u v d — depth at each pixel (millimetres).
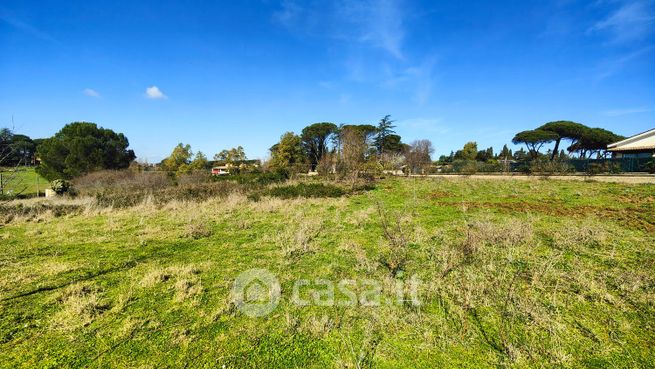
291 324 3168
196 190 14578
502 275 4285
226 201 12820
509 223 6871
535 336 2932
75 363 2617
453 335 2965
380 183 20438
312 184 16609
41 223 9008
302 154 43188
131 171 24266
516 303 3506
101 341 2920
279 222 8406
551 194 12969
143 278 4367
